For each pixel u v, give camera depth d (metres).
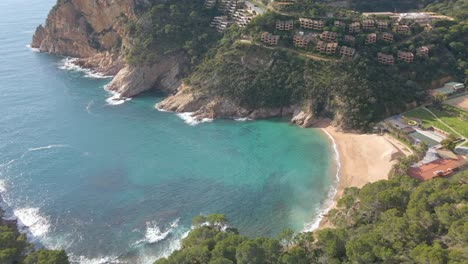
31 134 125.12
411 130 116.00
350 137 119.38
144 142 121.69
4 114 137.62
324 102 130.12
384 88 129.38
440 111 126.75
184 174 105.56
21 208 91.88
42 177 103.69
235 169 107.50
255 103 136.75
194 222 77.56
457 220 63.38
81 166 108.81
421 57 139.12
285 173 105.00
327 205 91.69
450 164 97.38
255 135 125.06
